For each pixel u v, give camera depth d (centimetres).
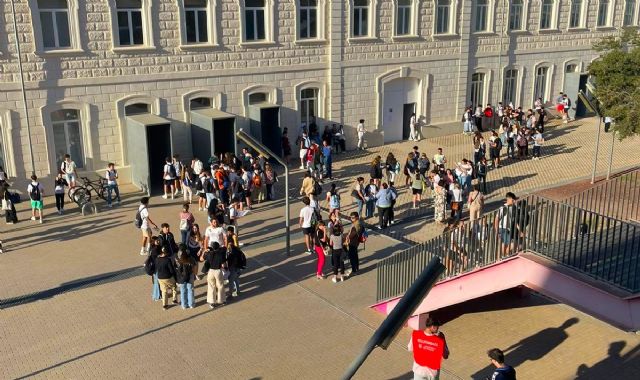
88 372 1267
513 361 1320
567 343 1392
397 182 2652
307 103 2962
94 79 2383
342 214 2258
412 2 3119
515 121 3212
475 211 1923
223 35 2633
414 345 1134
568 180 2664
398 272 1438
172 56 2531
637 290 1035
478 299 1602
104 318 1484
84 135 2417
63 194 2195
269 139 2836
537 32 3672
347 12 2927
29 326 1445
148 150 2364
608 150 3170
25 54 2236
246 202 2280
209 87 2648
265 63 2766
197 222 2122
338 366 1288
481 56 3469
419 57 3212
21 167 2319
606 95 2497
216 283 1525
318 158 2642
